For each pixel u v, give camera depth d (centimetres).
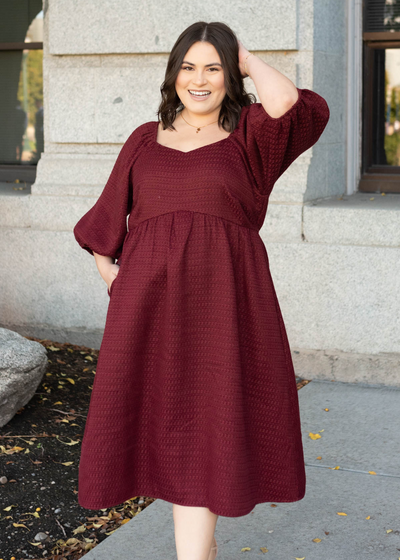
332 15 512
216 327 214
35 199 531
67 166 532
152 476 226
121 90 518
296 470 227
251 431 224
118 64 519
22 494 318
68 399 423
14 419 389
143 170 222
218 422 213
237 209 216
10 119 663
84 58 527
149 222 221
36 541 286
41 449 358
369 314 451
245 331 220
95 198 517
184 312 215
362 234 451
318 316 463
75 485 329
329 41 509
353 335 457
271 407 222
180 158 218
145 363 223
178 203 217
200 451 220
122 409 220
